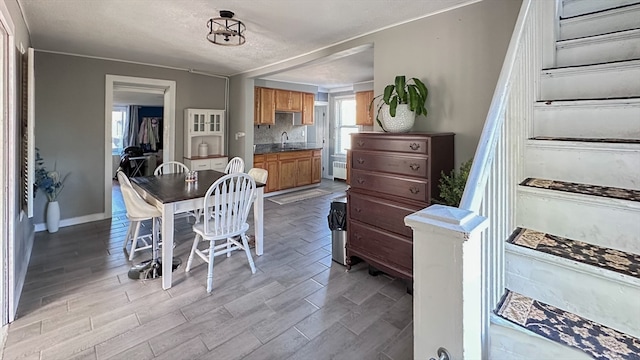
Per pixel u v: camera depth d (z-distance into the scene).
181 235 3.95
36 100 4.09
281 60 4.57
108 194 4.70
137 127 9.29
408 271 2.53
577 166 1.61
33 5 2.63
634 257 1.27
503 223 1.41
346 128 8.25
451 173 2.42
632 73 1.70
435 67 2.75
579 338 1.13
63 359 1.80
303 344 1.96
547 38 1.99
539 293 1.35
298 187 7.09
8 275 2.12
